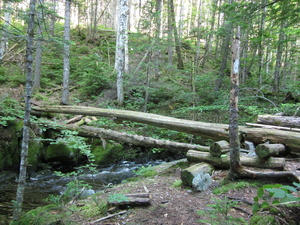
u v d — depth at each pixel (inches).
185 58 705.6
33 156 283.7
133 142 291.3
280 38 363.6
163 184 181.5
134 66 549.0
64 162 309.6
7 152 274.4
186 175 168.9
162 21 375.2
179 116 394.3
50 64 568.1
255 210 93.2
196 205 137.7
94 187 236.7
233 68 147.7
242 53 469.1
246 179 167.0
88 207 146.3
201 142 356.2
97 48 694.5
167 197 152.5
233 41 144.7
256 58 404.5
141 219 123.6
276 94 413.7
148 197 146.6
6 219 157.8
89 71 469.7
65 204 162.9
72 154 306.8
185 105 422.9
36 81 479.2
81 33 789.2
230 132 161.5
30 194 216.5
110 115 311.6
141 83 463.8
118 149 341.1
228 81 440.5
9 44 616.4
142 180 199.9
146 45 347.6
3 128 283.4
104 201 152.5
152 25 351.6
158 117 277.7
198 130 245.9
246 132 218.8
